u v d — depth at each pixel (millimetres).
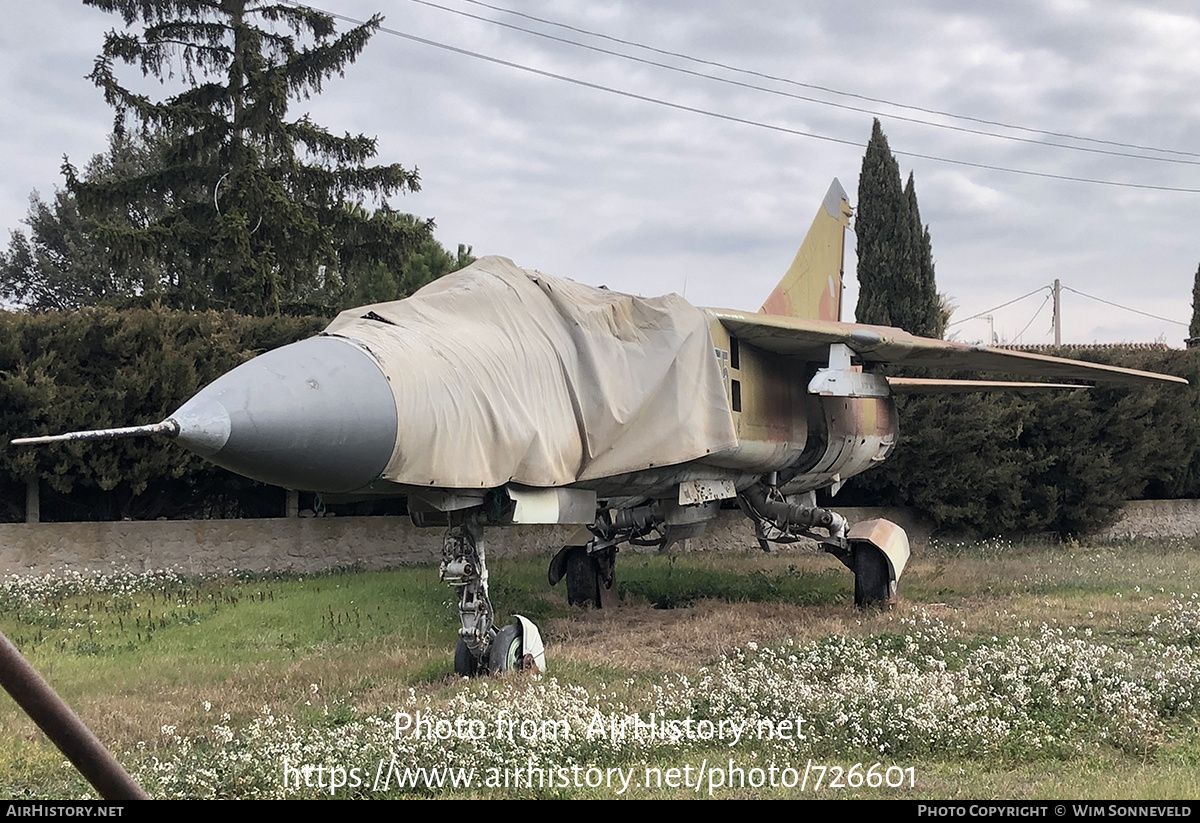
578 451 8531
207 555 15875
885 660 8391
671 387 9461
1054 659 8234
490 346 7738
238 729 6797
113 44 21578
